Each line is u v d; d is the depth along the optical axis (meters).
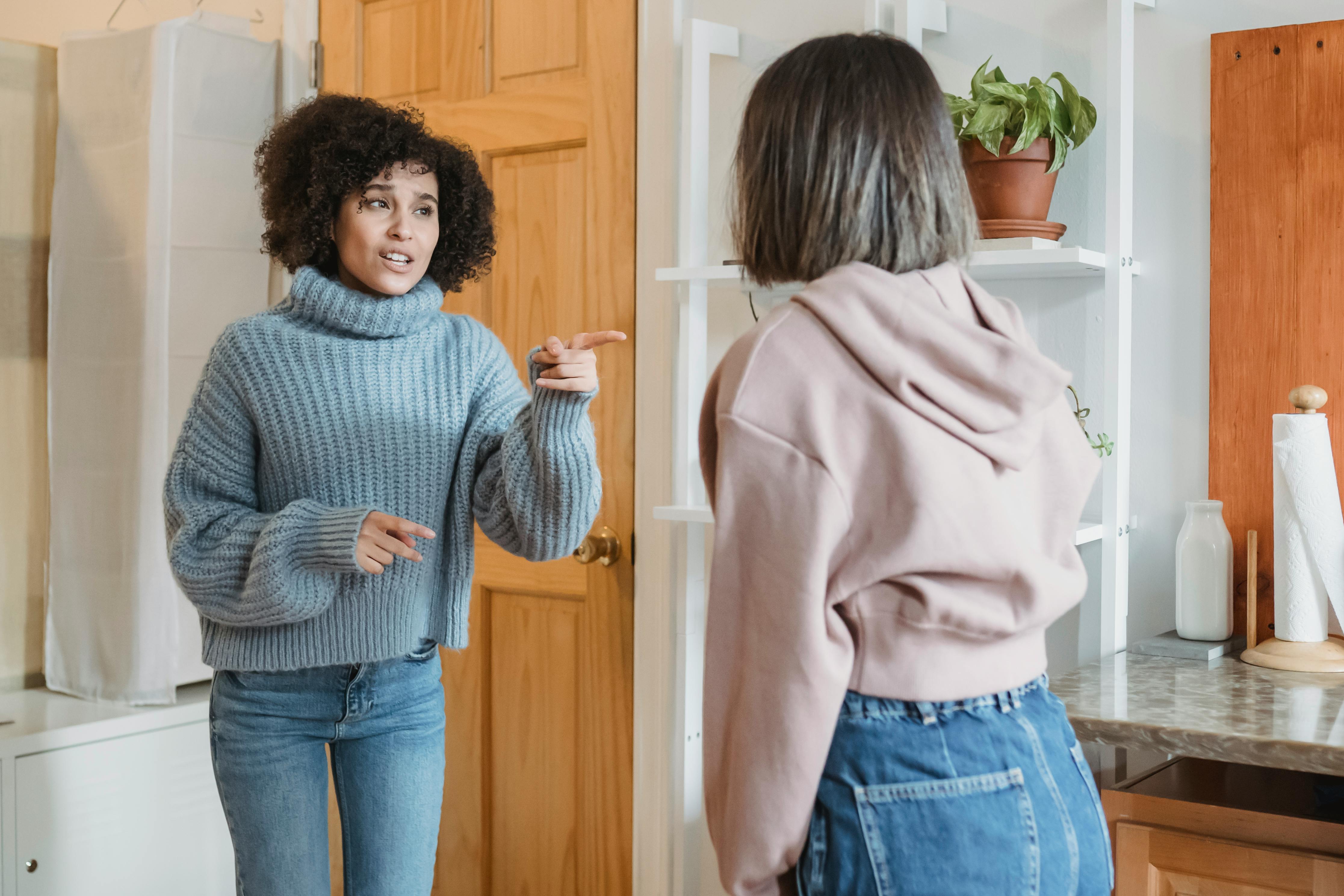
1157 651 1.59
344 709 1.41
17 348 2.36
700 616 2.04
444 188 1.55
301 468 1.39
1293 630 1.51
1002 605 0.85
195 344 2.35
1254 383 1.62
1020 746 0.84
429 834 1.49
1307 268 1.58
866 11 1.76
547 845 2.21
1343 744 1.13
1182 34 1.67
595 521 2.14
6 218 2.34
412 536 1.36
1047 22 1.75
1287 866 1.19
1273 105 1.60
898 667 0.83
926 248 0.91
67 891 2.02
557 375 1.31
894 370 0.82
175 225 2.31
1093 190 1.73
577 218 2.14
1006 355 0.85
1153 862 1.27
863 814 0.83
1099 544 1.73
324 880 1.45
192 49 2.31
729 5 2.00
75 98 2.26
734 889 0.86
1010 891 0.81
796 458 0.83
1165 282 1.69
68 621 2.27
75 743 2.03
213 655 1.41
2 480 2.34
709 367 2.05
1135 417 1.73
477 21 2.26
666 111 2.02
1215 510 1.59
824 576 0.82
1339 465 1.57
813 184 0.91
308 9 2.46
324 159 1.42
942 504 0.81
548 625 2.21
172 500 1.41
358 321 1.42
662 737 2.05
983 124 1.53
